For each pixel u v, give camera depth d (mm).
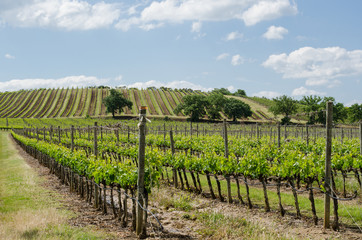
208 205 9922
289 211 8922
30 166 21141
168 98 105375
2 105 99375
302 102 71625
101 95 107250
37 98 105375
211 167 10461
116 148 18969
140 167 7164
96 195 10086
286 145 17281
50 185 14258
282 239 6594
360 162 10016
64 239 6559
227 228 7363
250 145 18844
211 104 82062
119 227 8008
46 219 8039
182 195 11148
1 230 7016
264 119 78875
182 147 19391
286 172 8344
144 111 7168
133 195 7949
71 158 12742
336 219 7227
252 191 11375
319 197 10375
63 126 67188
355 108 52812
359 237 6781
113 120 79125
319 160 10258
